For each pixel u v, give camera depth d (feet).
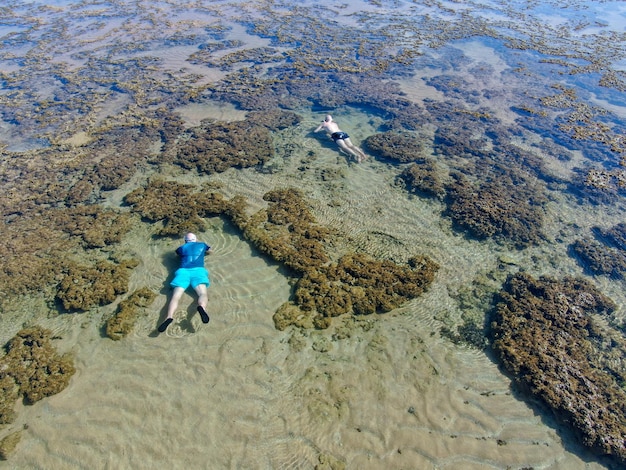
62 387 29.68
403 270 38.22
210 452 26.45
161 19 99.55
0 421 27.84
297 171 51.52
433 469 25.89
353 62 79.92
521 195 48.34
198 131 59.21
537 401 29.40
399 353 32.04
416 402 29.14
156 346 32.27
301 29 94.58
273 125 60.49
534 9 108.47
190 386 29.78
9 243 41.09
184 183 49.39
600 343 33.30
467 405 29.09
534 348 32.04
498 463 26.30
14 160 53.36
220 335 32.96
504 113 65.10
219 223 43.78
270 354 31.73
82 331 33.42
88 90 69.77
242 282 37.14
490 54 84.48
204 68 77.41
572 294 36.81
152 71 75.82
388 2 112.37
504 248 41.75
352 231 42.83
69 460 26.25
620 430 27.30
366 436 27.27
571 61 81.30
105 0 112.27
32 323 34.14
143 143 56.75
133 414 28.32
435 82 73.72
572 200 48.39
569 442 27.48
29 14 102.32
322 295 35.55
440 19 101.09
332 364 31.22
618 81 73.72
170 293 36.27
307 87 71.05
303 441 27.02
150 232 42.45
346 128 60.49
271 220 43.47
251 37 90.74
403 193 48.37
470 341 33.17
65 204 46.47
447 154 55.06
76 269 38.11
